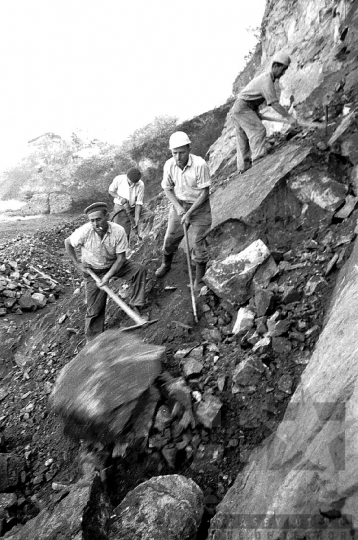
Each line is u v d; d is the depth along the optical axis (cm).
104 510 274
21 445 400
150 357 361
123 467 330
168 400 349
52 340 534
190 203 445
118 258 436
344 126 483
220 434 323
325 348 282
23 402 451
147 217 810
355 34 632
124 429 337
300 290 389
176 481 282
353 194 451
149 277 527
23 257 864
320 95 612
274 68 528
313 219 456
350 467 189
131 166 1964
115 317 493
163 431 334
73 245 430
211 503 284
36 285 754
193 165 423
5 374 533
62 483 348
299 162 481
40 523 270
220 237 504
